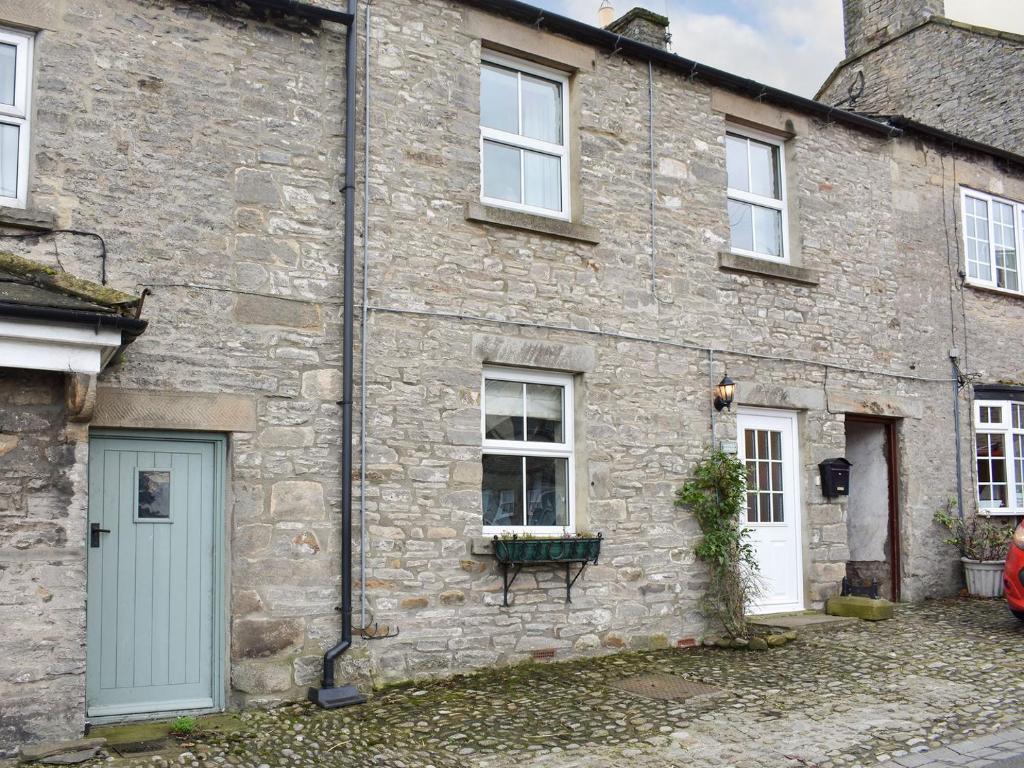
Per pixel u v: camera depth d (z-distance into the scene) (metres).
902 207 11.17
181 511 6.43
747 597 8.73
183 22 6.63
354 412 6.96
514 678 7.11
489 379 7.87
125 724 5.97
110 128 6.29
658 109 9.05
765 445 9.73
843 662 7.59
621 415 8.38
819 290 10.14
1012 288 12.45
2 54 6.16
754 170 10.13
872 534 11.05
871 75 15.25
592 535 7.97
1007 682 6.89
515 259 7.94
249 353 6.61
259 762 5.19
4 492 5.30
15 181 6.09
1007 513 11.70
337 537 6.79
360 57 7.32
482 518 7.59
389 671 6.87
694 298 9.05
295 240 6.89
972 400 11.60
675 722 5.95
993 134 13.40
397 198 7.38
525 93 8.50
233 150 6.72
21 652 5.26
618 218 8.61
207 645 6.43
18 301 5.04
